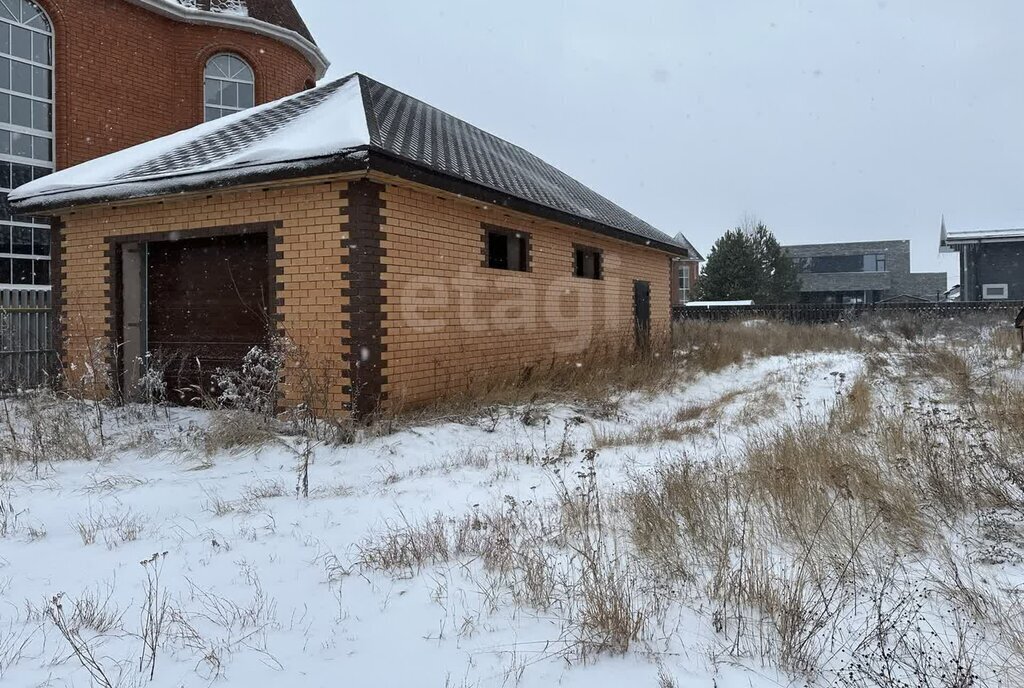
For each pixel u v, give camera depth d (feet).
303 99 34.35
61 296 32.65
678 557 12.26
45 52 45.21
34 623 10.39
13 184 43.34
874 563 11.67
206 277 30.27
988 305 84.17
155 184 27.48
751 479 16.48
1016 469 15.11
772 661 9.05
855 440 19.92
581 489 15.64
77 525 15.71
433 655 9.34
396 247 27.04
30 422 25.96
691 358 48.39
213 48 54.65
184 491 18.70
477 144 40.34
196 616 10.62
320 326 26.20
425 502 17.21
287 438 23.67
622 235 45.85
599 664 9.08
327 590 11.69
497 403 30.40
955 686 7.89
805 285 168.76
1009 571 11.41
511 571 12.09
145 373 30.60
